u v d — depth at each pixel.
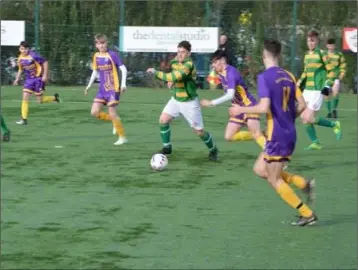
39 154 16.12
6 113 24.20
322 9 33.72
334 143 18.48
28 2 35.94
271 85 10.21
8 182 13.21
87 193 12.43
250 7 34.22
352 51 33.34
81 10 35.34
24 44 21.56
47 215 10.98
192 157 15.97
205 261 8.88
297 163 15.55
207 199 12.09
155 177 13.77
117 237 9.86
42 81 21.66
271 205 11.73
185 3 34.69
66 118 22.94
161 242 9.66
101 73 17.58
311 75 17.28
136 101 28.56
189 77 15.09
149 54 34.78
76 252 9.17
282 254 9.20
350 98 31.50
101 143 17.89
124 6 35.06
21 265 8.62
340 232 10.24
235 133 14.94
